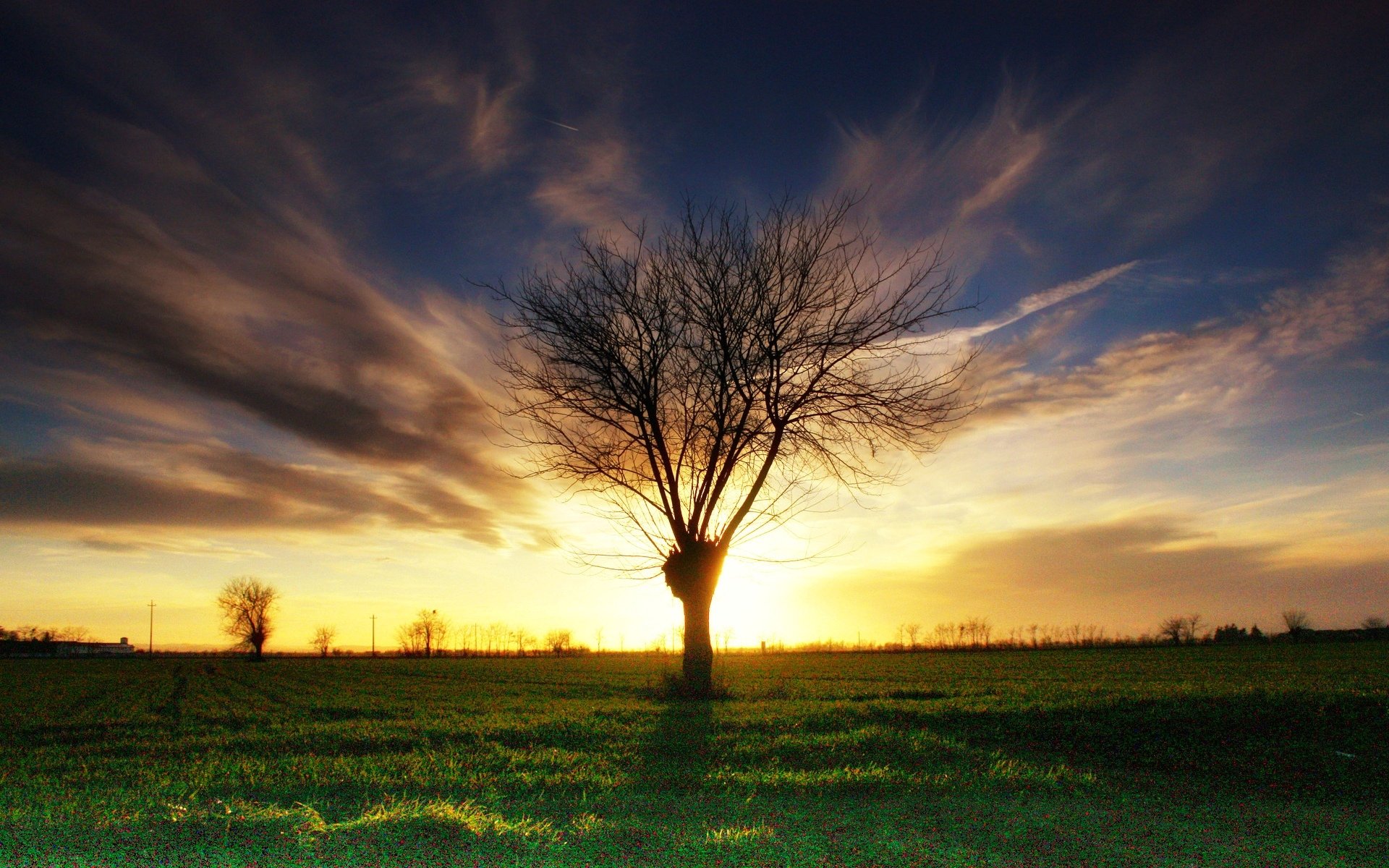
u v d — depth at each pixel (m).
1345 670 43.25
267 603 126.06
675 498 25.22
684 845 7.98
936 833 8.59
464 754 14.02
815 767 12.80
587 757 13.45
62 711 32.03
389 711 26.31
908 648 110.12
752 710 20.62
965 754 13.80
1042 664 58.22
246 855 7.58
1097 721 17.56
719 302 24.64
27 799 10.45
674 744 14.99
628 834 8.41
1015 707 20.38
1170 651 80.19
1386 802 10.92
